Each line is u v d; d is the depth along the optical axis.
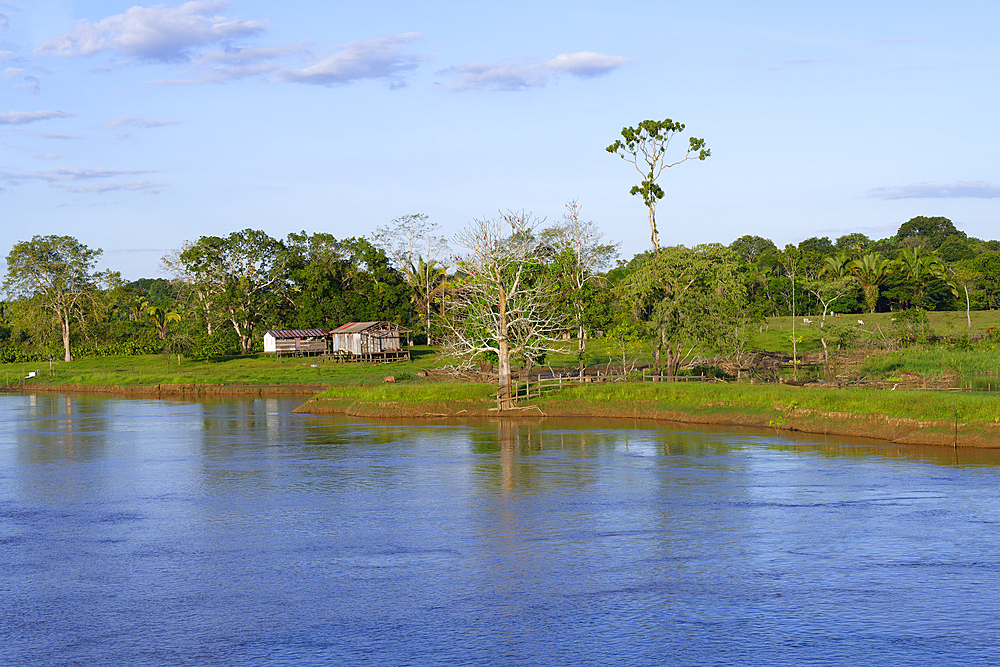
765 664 13.96
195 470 35.44
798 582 18.20
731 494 27.56
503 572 19.44
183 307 128.75
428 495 28.77
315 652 14.87
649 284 61.66
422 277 121.56
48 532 24.36
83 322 131.25
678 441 40.09
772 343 85.06
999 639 14.88
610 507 26.09
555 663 14.15
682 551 20.86
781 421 43.66
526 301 57.25
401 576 19.30
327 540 22.84
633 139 72.50
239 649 15.09
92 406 74.19
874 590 17.56
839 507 25.20
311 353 112.31
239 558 21.17
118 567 20.52
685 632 15.45
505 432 45.88
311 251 124.94
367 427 50.50
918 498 26.17
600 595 17.61
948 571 18.77
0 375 115.12
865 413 40.53
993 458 33.16
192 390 85.75
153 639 15.64
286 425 53.19
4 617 16.98
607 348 68.00
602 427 46.62
